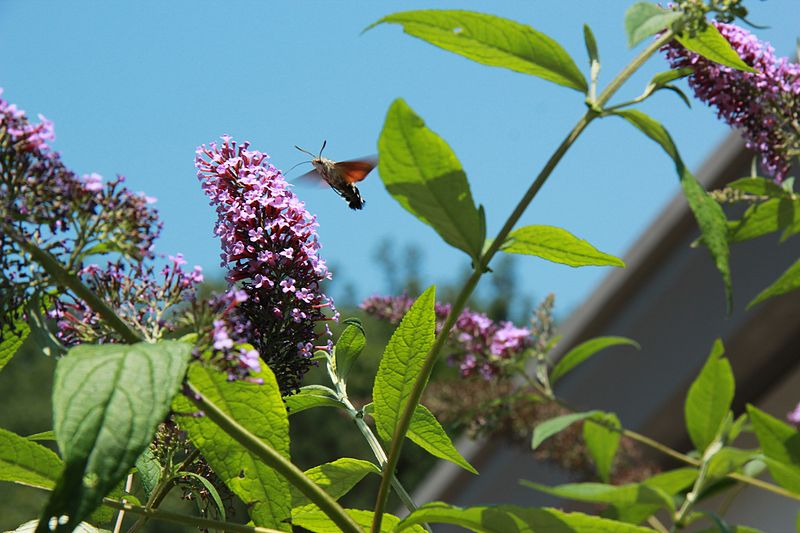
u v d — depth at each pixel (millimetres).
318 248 1096
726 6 1090
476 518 1012
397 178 1021
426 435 1095
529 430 2031
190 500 1077
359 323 1145
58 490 910
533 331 1806
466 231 1031
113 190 988
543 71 1066
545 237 1057
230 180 1099
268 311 1076
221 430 1021
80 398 922
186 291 1011
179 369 932
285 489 1033
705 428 1345
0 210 975
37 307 979
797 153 1254
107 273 1008
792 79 1250
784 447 1219
